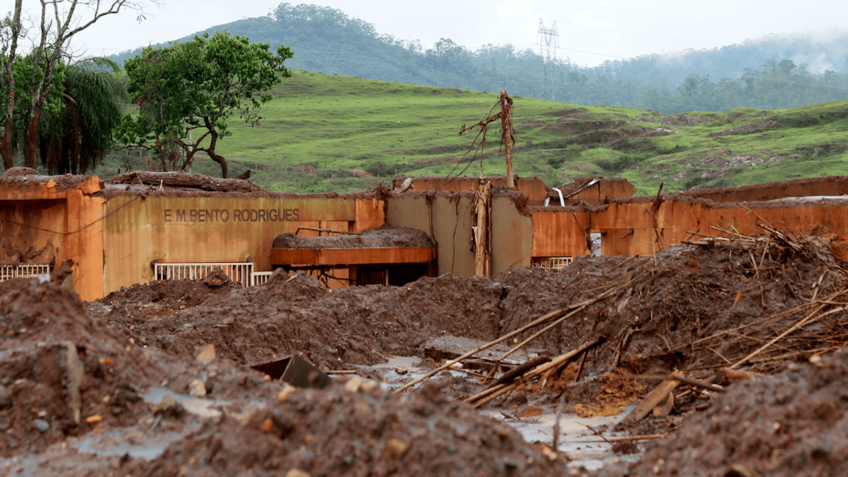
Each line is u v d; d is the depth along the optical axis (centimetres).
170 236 2409
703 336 1070
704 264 1164
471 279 1741
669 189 9606
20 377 635
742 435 502
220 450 489
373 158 10750
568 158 11462
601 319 1190
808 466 437
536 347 1420
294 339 1331
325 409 498
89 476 525
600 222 2959
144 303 1653
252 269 2453
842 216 2073
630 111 15175
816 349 943
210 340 1239
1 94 4044
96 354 685
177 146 5159
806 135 11425
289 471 456
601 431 868
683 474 514
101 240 2261
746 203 2358
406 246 2767
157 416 639
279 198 2675
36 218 2291
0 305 725
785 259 1151
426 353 1401
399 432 480
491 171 10181
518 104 15575
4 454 575
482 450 493
